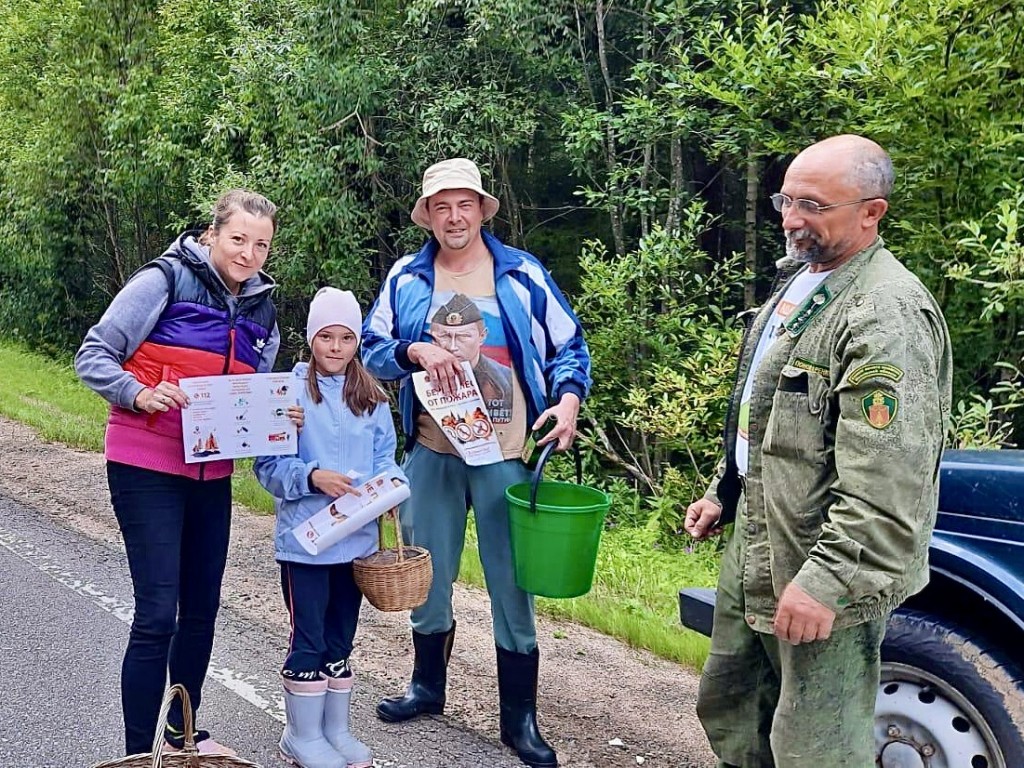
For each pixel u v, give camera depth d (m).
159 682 3.20
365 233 11.16
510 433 3.84
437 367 3.66
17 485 7.69
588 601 5.80
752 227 9.79
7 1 16.64
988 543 2.94
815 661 2.61
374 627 5.14
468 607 5.57
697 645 5.05
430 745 3.86
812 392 2.59
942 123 6.81
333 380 3.57
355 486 3.51
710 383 8.38
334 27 10.40
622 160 10.47
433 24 10.55
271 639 4.84
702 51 8.06
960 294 7.09
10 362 16.06
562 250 11.87
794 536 2.62
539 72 10.35
